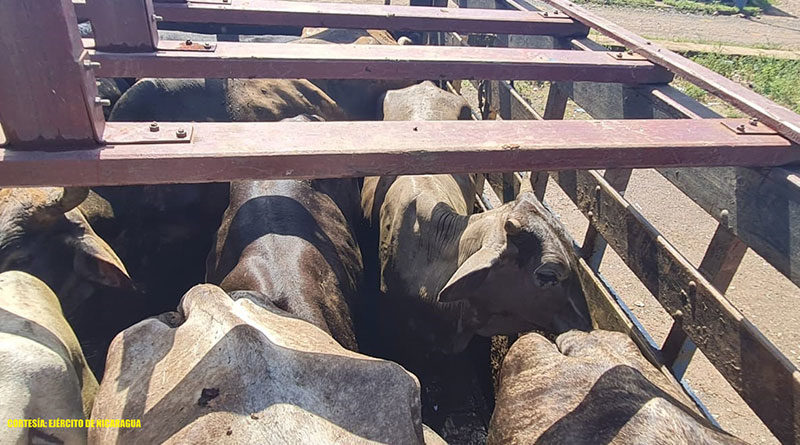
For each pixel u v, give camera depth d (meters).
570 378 2.99
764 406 2.45
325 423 2.28
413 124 2.49
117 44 3.12
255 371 2.38
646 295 5.75
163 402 2.41
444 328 3.94
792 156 2.55
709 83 2.96
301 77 3.21
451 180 4.70
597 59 3.55
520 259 3.39
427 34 7.19
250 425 2.19
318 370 2.46
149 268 4.50
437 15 4.31
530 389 3.11
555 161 2.40
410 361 4.15
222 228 4.14
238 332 2.53
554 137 2.46
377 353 4.28
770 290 5.96
